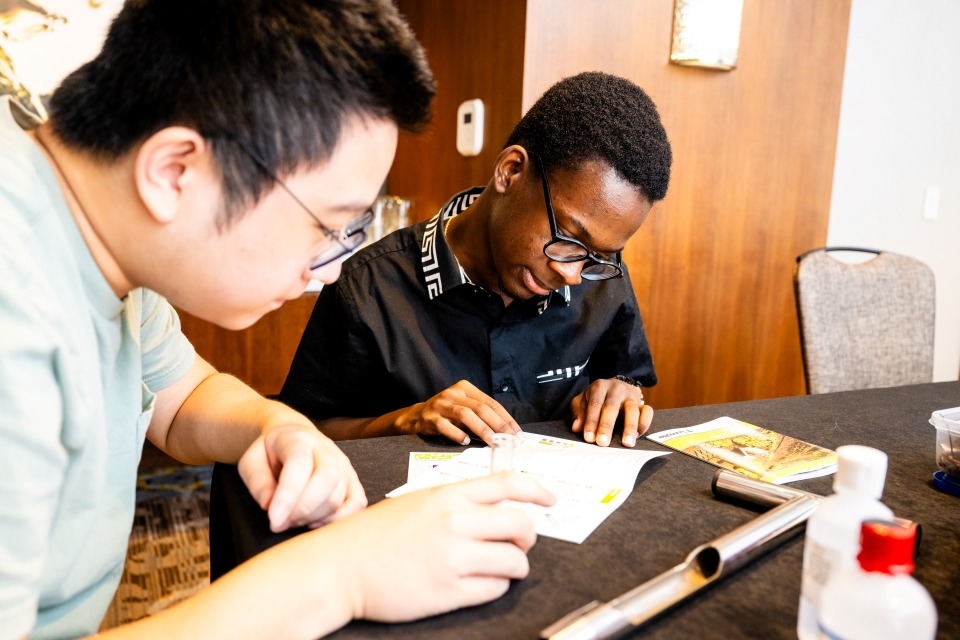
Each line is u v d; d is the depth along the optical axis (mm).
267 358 2139
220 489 837
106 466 715
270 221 569
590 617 489
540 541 661
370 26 570
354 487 700
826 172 2391
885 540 403
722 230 2246
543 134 1048
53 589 633
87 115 551
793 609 555
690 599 561
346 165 577
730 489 755
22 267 488
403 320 1253
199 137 529
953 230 3070
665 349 2232
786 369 2473
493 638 511
